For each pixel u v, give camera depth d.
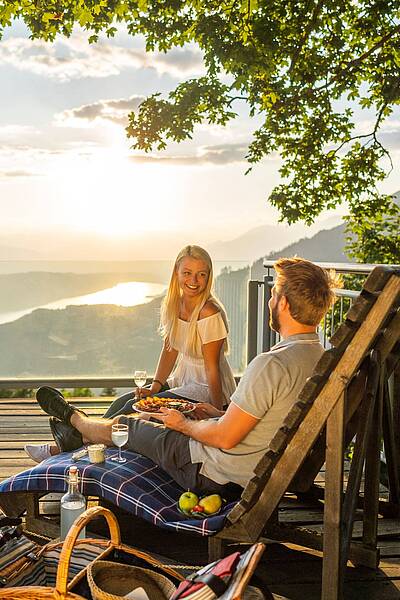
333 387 2.35
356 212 12.41
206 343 3.70
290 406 2.64
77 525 2.08
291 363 2.62
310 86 10.69
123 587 2.18
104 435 3.35
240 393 2.66
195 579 1.91
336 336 2.28
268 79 10.36
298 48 10.31
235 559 1.91
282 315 2.69
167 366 4.07
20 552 2.30
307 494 3.62
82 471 2.99
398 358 3.01
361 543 2.92
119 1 9.16
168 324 3.86
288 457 2.46
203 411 3.40
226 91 11.47
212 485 2.82
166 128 11.62
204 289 3.74
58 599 2.00
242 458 2.74
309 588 2.79
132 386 6.75
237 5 9.70
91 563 2.17
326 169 12.13
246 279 6.60
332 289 2.70
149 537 3.21
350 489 2.56
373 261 12.58
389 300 2.24
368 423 2.63
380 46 10.93
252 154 11.74
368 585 2.82
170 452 2.94
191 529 2.63
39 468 3.08
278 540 2.94
